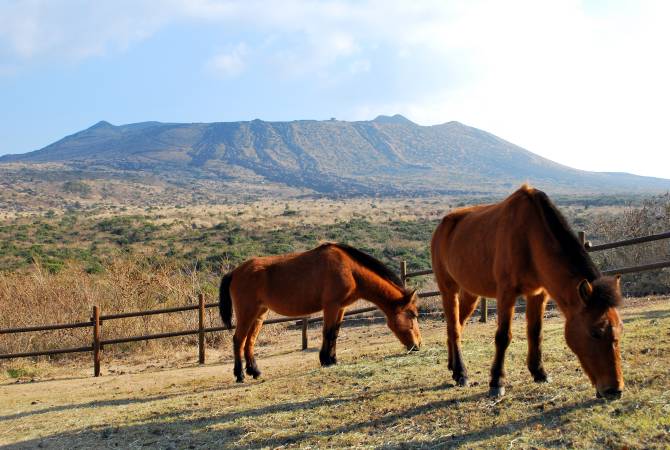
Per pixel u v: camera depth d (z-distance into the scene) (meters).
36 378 12.27
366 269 9.84
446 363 8.33
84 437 7.02
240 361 9.93
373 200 160.00
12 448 6.90
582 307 5.17
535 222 6.00
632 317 9.44
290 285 9.93
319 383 8.21
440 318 14.76
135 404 8.70
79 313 15.15
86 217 71.38
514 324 11.53
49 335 14.33
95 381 11.39
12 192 127.94
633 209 17.06
